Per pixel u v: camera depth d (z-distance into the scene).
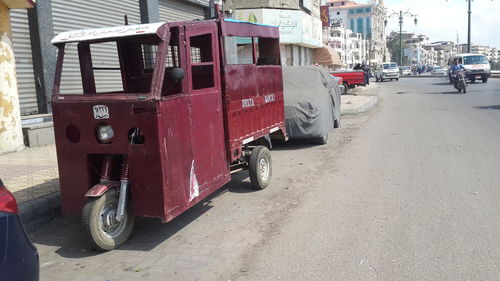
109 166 5.06
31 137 10.02
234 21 6.29
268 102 7.55
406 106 19.22
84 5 12.15
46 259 4.80
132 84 6.30
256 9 25.03
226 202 6.47
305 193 6.69
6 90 9.23
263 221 5.58
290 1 26.81
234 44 6.39
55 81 5.20
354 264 4.21
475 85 31.73
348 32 111.31
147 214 4.79
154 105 4.55
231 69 6.15
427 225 5.09
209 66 5.95
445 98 22.20
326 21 39.88
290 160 9.23
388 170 7.78
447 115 15.13
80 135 4.99
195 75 6.17
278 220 5.57
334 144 10.79
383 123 14.06
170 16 16.55
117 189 4.99
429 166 7.90
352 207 5.87
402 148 9.68
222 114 6.00
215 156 5.78
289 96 10.57
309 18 30.50
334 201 6.19
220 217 5.83
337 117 13.39
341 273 4.05
